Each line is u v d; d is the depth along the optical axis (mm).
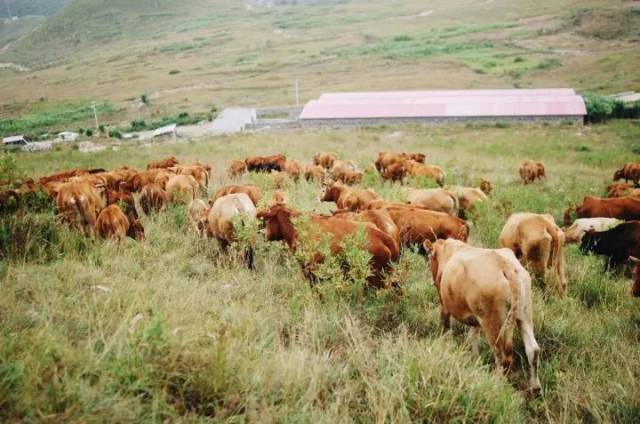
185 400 5172
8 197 11219
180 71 105875
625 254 10336
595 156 28391
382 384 5688
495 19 128625
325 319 7262
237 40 139125
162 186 15125
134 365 5082
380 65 92625
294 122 54156
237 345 6105
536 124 45188
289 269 9570
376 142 36312
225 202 10633
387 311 7973
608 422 5461
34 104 89938
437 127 45562
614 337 7234
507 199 13672
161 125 60938
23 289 7305
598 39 97000
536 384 5996
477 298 6230
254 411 4996
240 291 8523
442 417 5504
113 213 10664
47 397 4609
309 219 8703
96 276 8250
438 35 116188
